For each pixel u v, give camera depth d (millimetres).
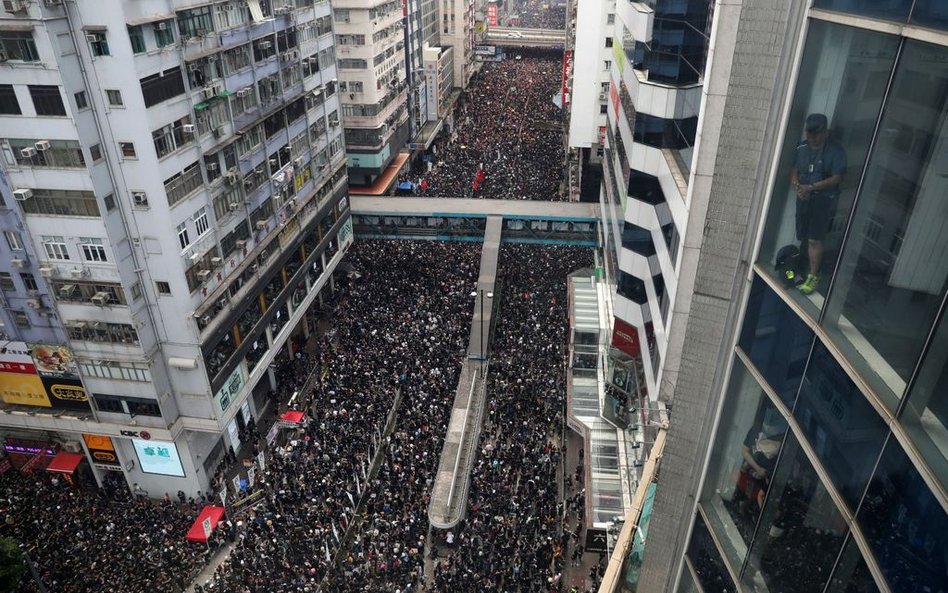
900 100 5957
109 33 30109
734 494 9906
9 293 36062
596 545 33781
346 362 49062
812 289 7590
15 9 28422
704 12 28250
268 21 43500
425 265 64312
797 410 7934
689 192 25953
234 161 40719
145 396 38031
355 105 76375
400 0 84250
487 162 93562
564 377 47625
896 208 6031
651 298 34094
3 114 31125
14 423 40219
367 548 34656
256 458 41531
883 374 6207
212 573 35031
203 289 37906
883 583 6188
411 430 41750
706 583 10961
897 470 5957
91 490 42031
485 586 31672
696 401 11047
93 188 32312
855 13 6578
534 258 68125
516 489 38438
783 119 8070
